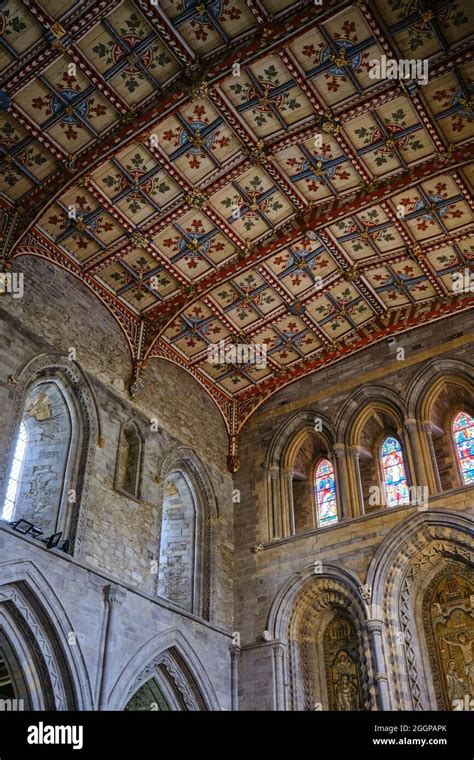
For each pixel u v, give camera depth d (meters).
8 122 24.97
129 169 26.44
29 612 22.31
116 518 26.58
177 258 29.59
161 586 30.14
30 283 27.08
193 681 26.84
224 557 31.39
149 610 26.11
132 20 22.61
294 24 22.34
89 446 26.78
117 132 25.08
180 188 27.16
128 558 26.33
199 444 32.66
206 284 30.30
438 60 23.34
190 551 30.80
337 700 27.78
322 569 29.22
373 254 30.09
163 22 22.61
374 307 32.44
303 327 32.97
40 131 25.17
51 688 22.06
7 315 25.61
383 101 24.48
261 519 32.22
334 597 29.03
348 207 27.56
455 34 22.70
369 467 32.19
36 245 27.83
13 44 22.86
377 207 28.00
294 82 24.22
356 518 29.67
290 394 34.81
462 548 27.12
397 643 26.61
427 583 28.00
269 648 28.64
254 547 31.55
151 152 25.88
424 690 26.05
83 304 29.22
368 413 32.34
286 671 28.23
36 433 27.23
